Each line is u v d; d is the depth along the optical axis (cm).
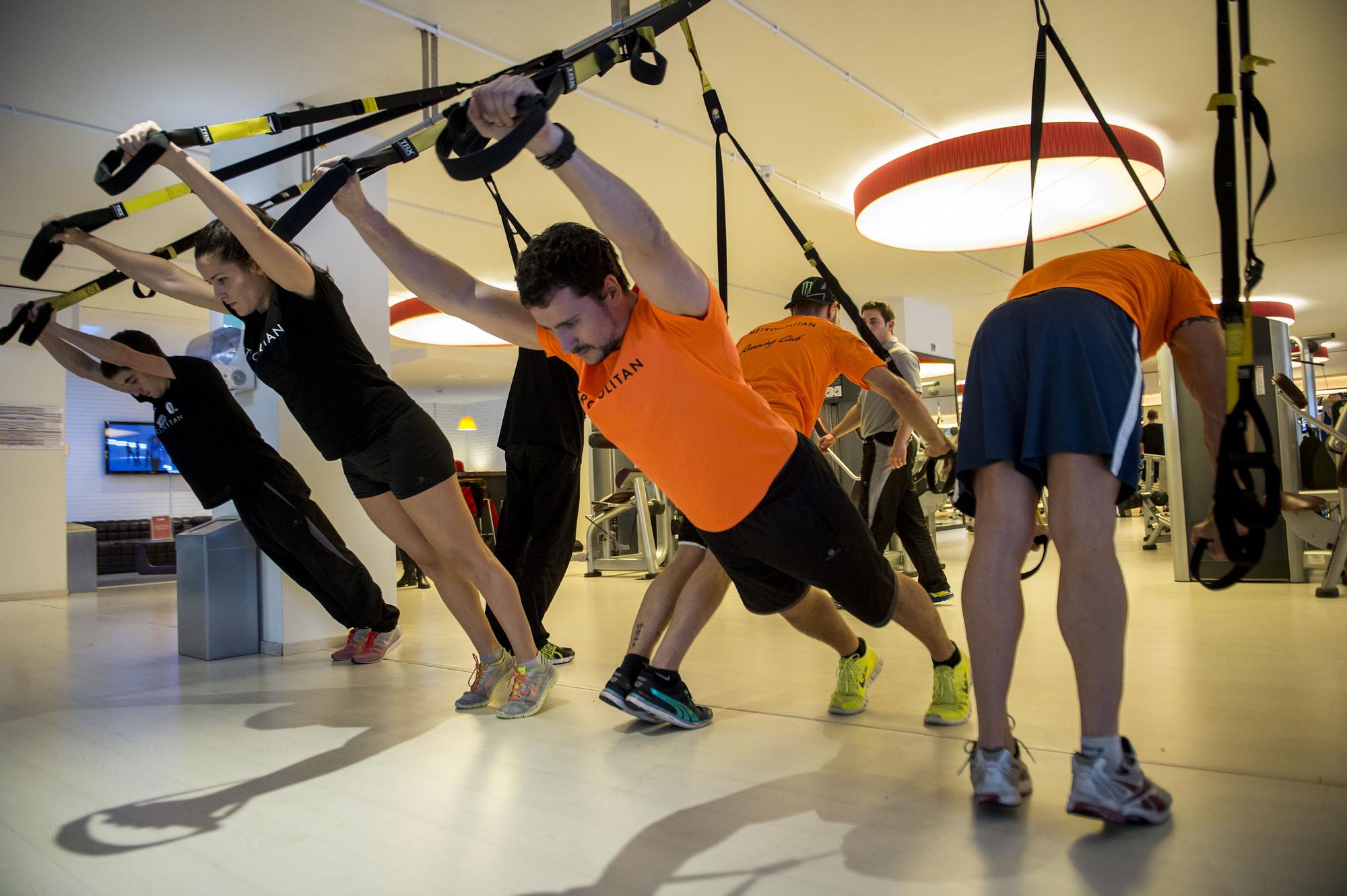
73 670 315
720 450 143
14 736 213
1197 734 178
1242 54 116
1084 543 131
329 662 317
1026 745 173
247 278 209
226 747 198
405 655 324
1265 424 116
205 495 296
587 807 149
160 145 138
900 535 411
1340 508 426
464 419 1523
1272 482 114
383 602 317
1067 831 129
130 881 124
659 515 698
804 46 368
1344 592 398
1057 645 283
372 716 225
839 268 745
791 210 578
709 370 135
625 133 443
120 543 886
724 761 173
